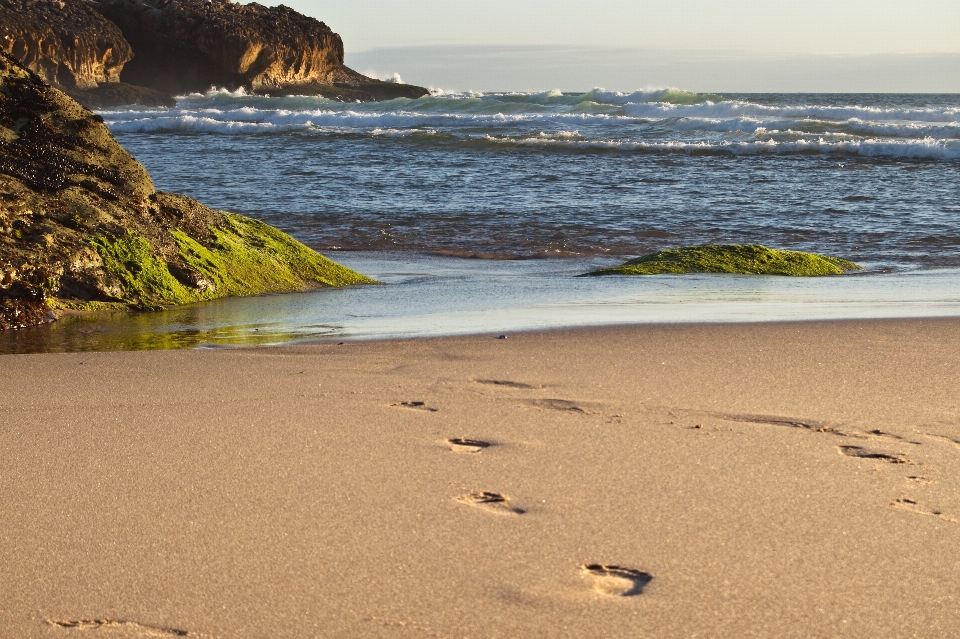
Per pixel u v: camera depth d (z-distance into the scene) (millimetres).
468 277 9602
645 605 2629
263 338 6332
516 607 2613
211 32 85000
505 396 4688
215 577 2768
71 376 5156
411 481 3504
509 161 24078
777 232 13047
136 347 6055
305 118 43062
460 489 3428
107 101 75125
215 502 3309
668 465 3676
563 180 19609
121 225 7773
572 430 4121
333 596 2666
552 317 7102
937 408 4438
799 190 18031
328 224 13508
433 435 4047
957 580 2771
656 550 2951
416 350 5801
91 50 77188
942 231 13086
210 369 5309
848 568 2840
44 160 7875
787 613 2596
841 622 2555
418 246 11859
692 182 19344
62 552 2924
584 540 3016
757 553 2934
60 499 3336
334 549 2945
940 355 5551
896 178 20078
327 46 98562
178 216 8453
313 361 5504
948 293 8336
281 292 8516
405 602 2635
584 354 5656
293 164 23016
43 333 6539
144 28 85125
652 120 36906
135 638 2459
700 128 33062
